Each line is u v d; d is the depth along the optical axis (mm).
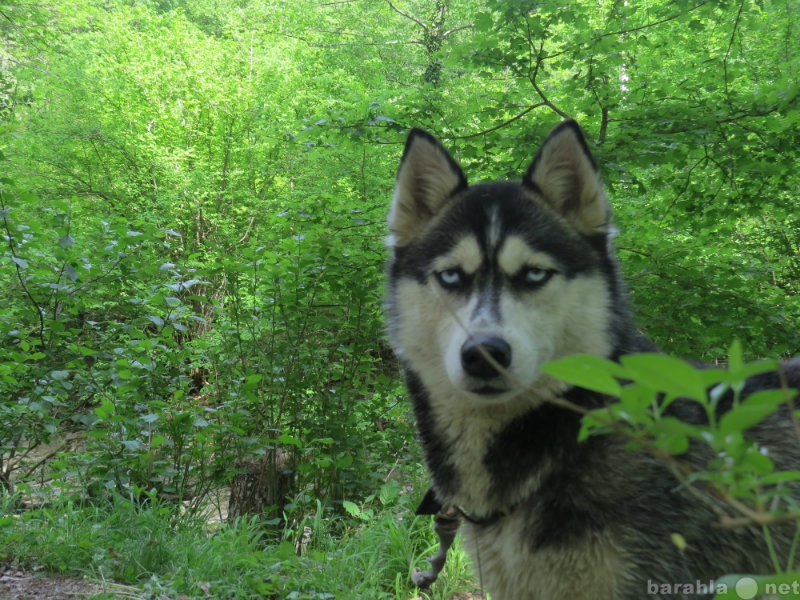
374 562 897
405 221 602
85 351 1103
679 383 171
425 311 549
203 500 1232
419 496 1163
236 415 1128
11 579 754
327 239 1248
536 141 1366
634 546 457
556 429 490
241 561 857
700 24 1358
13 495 1023
